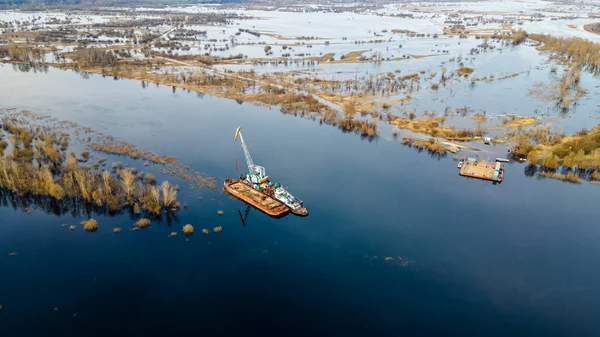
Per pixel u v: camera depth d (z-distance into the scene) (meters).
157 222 174.88
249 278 146.50
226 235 168.25
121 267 149.50
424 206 192.12
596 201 197.62
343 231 172.88
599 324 130.00
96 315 129.38
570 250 163.12
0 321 125.75
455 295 140.75
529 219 183.00
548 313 134.12
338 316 131.62
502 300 139.25
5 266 147.38
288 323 128.50
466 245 165.25
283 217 182.12
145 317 129.12
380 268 152.25
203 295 138.62
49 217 175.88
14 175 190.25
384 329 127.06
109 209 180.88
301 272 149.62
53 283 141.00
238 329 125.75
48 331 122.94
